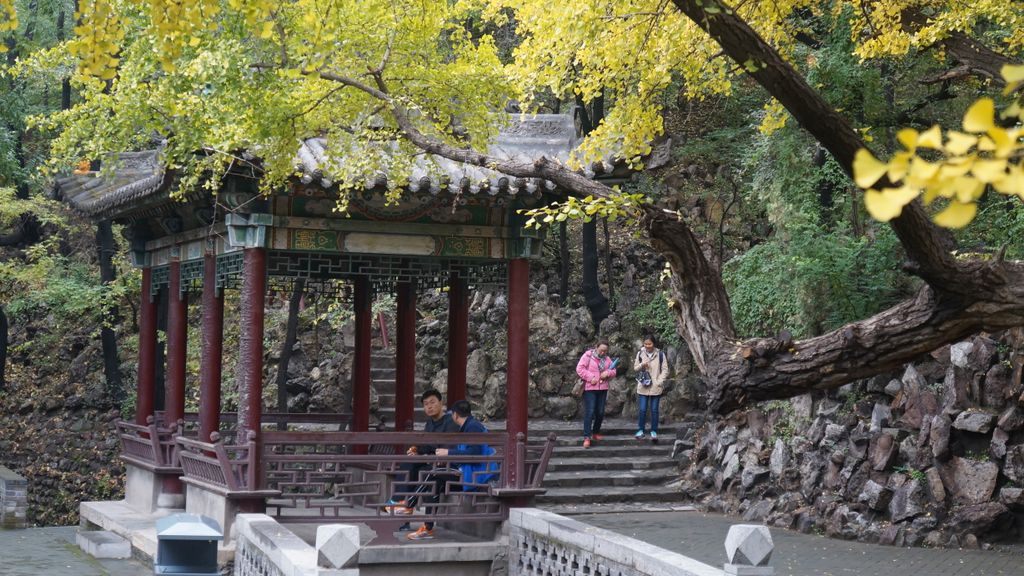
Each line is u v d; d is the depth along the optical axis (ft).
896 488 43.86
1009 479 41.06
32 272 70.33
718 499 53.31
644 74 30.19
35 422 78.74
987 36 47.11
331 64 30.55
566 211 23.91
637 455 60.23
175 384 44.52
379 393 71.00
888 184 17.54
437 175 34.27
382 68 30.60
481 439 37.76
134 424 47.57
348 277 49.52
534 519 33.14
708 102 74.23
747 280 59.06
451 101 33.12
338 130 32.68
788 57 32.04
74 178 49.01
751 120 68.44
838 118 18.53
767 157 55.98
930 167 6.96
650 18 28.99
